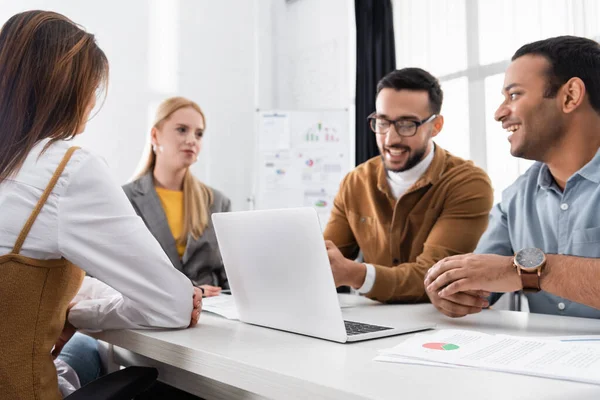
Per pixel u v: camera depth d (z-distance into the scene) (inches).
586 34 114.2
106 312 44.3
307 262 37.8
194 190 106.9
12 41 39.5
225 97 171.5
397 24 150.9
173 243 101.8
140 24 158.1
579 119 56.9
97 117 149.9
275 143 157.3
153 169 110.7
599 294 40.2
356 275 58.6
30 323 36.8
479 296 47.0
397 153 75.7
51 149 38.4
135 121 155.9
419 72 76.9
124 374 37.1
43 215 36.9
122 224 39.2
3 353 35.6
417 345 33.9
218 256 105.6
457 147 137.1
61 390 46.9
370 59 152.9
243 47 174.7
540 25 121.6
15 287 35.9
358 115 155.1
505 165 128.5
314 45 174.6
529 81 58.0
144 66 158.2
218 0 170.6
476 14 133.6
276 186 157.0
